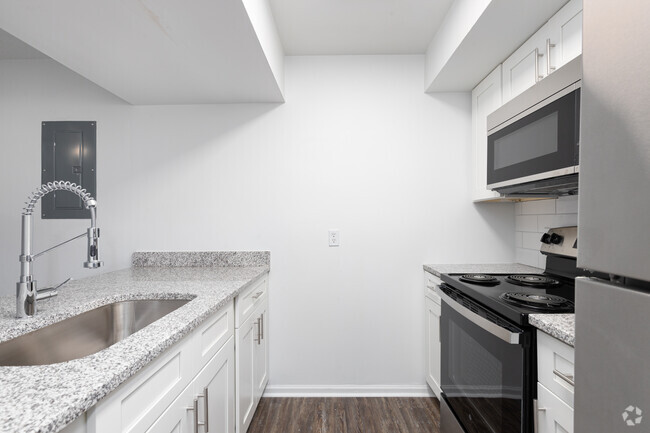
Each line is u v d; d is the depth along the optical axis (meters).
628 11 0.44
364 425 1.96
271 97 2.25
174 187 2.36
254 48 1.60
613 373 0.45
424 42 2.21
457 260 2.34
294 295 2.36
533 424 1.10
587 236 0.51
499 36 1.65
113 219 2.36
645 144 0.41
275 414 2.09
